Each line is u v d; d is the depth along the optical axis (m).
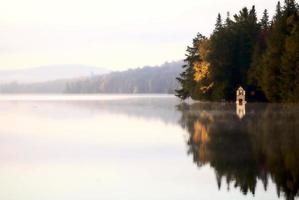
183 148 33.69
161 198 20.05
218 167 26.12
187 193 20.78
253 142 35.66
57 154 31.81
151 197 20.20
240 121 53.69
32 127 52.09
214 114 65.81
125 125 52.84
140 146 35.22
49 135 43.75
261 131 42.97
